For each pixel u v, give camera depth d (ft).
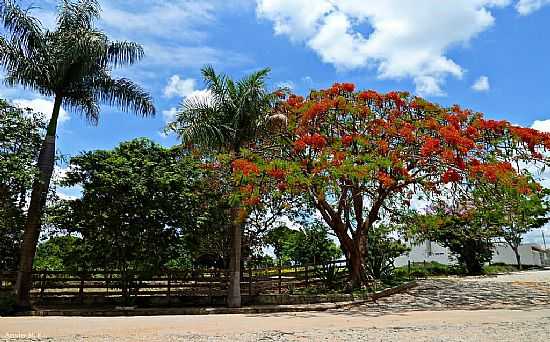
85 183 54.34
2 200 52.90
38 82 55.98
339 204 62.64
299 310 51.62
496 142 54.19
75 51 53.72
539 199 54.24
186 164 58.03
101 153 57.11
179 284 59.00
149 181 53.52
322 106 55.77
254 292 60.59
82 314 50.21
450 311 46.70
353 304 53.83
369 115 56.24
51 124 55.83
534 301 54.39
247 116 55.26
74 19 56.65
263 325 36.27
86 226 54.03
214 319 42.32
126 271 55.77
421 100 56.90
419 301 56.03
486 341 27.58
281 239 76.38
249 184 51.65
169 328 34.14
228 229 61.36
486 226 97.50
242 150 52.70
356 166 48.98
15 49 54.24
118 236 53.62
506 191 50.90
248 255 74.74
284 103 60.03
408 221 66.64
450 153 49.60
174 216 54.34
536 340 27.71
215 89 55.83
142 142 59.11
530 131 53.21
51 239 55.98
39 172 51.55
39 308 52.90
